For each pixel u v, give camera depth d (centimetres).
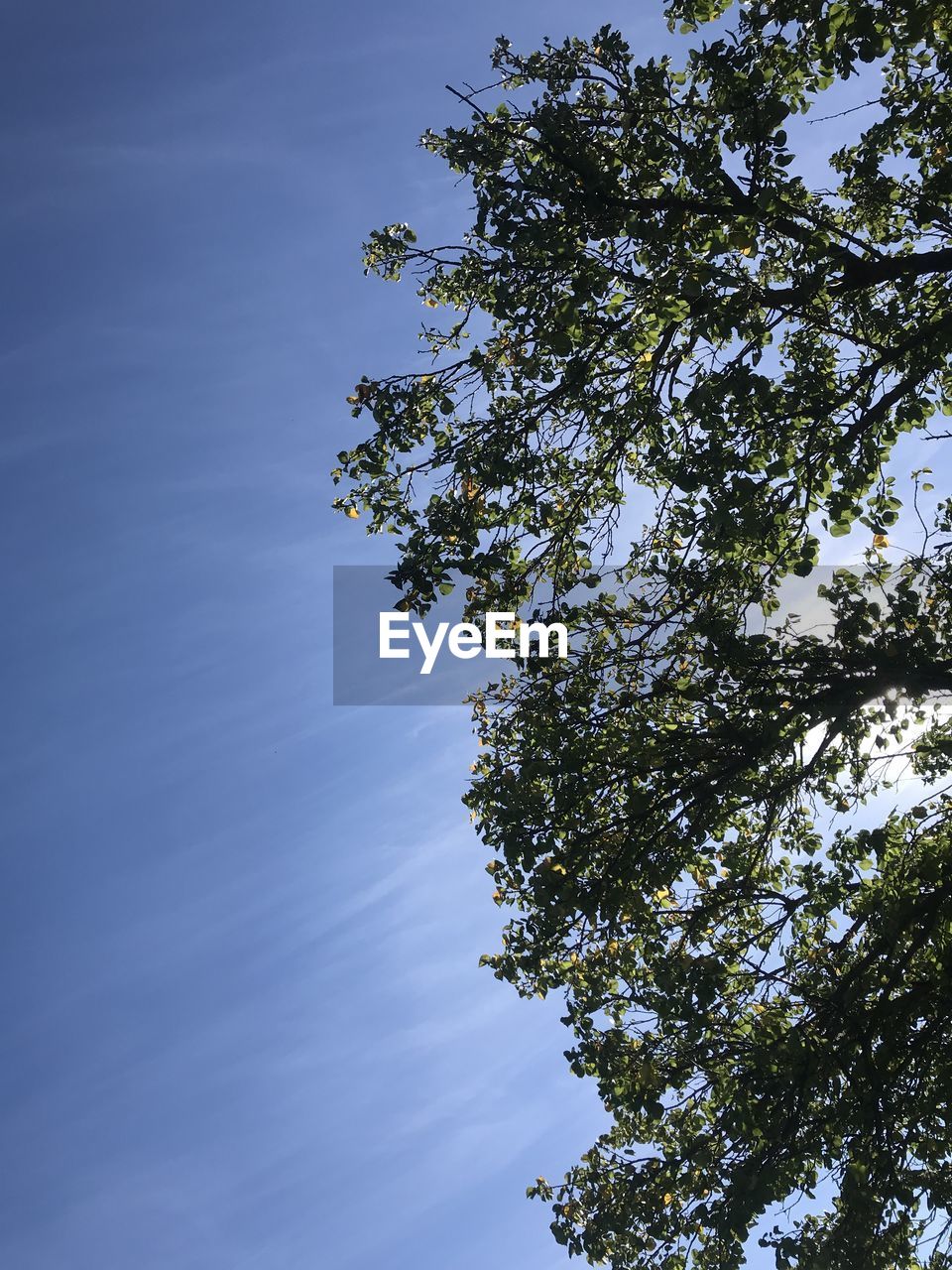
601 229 1112
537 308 1137
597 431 1270
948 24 1039
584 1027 1182
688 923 1206
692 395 1006
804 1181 1108
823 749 1150
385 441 1228
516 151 1181
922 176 1289
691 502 1057
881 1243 1031
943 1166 1096
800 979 1163
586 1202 1184
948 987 1079
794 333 1312
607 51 1155
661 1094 1134
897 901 1109
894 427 1138
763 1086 1115
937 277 1243
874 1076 1048
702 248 1055
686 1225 1099
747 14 1022
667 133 1110
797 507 1104
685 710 1242
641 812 1162
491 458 1195
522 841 1147
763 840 1251
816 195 1304
